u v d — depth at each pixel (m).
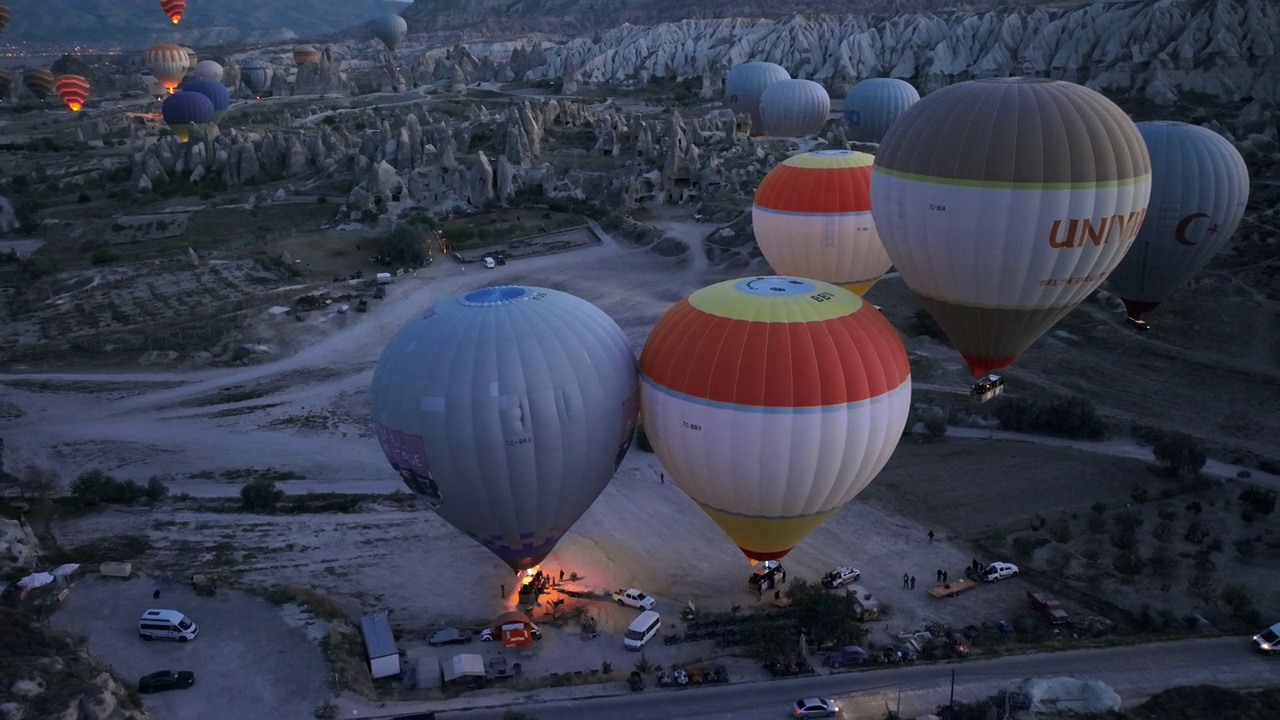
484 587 48.03
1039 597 45.22
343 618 43.75
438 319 41.00
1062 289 46.56
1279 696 37.78
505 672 40.28
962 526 52.59
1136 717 36.53
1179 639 42.41
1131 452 60.16
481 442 39.06
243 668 39.69
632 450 61.72
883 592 46.97
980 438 62.53
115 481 57.94
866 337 40.34
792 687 39.47
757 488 40.72
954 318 49.34
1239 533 51.06
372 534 52.97
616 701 38.59
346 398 73.19
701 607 46.06
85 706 35.50
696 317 41.44
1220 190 61.47
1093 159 43.69
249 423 69.38
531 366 39.25
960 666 40.69
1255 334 73.56
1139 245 64.12
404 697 38.81
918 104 48.25
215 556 50.16
